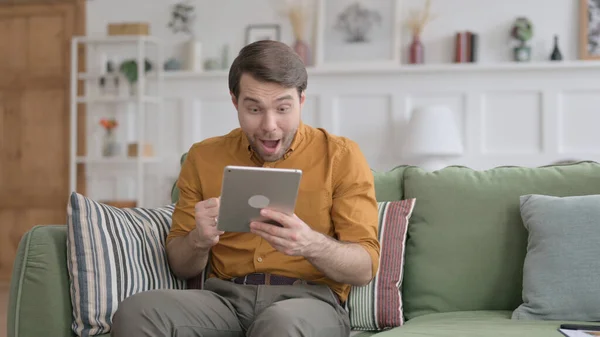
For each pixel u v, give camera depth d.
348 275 1.93
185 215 2.11
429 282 2.20
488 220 2.22
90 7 6.12
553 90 5.37
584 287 1.97
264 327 1.69
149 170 5.99
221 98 5.86
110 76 5.86
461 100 5.50
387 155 5.60
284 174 1.68
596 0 5.31
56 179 6.20
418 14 5.52
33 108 6.23
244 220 1.78
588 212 2.05
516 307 2.17
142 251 2.03
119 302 1.89
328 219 2.05
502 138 5.45
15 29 6.26
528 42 5.45
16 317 1.87
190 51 5.84
